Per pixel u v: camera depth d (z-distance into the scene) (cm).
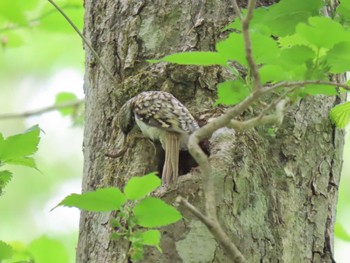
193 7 664
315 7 511
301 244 620
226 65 482
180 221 574
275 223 607
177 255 569
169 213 468
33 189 1352
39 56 1380
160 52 658
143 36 666
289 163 631
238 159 596
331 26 446
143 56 661
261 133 625
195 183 579
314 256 625
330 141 660
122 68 666
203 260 568
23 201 1340
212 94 630
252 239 589
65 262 780
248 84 485
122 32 676
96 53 668
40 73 1389
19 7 882
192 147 455
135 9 676
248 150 606
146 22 669
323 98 664
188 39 655
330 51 457
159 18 667
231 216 582
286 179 625
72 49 1362
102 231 613
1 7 880
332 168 658
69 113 1005
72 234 1236
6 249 577
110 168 638
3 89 1396
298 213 625
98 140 659
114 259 595
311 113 654
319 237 632
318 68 464
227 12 659
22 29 984
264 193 608
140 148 632
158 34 663
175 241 571
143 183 460
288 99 493
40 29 935
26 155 549
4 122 1401
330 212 647
